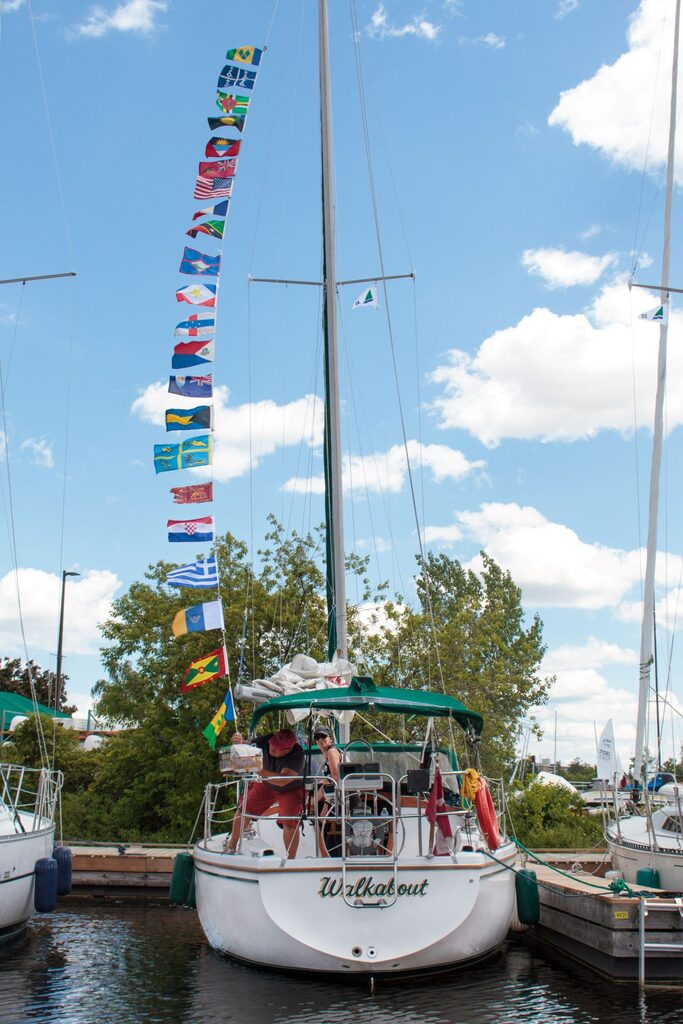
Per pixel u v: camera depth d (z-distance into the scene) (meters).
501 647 25.48
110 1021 8.54
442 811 10.29
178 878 12.45
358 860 9.29
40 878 12.52
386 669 22.52
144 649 23.98
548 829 23.31
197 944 12.24
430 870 9.38
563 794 25.12
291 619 21.89
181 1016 8.65
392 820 9.86
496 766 24.14
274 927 9.23
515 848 11.64
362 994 9.22
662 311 18.84
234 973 10.01
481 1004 9.16
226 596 22.66
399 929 9.20
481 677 23.67
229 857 9.98
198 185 15.02
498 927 10.19
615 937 10.22
